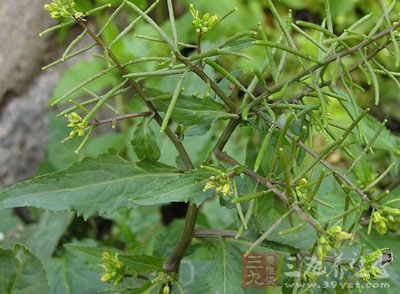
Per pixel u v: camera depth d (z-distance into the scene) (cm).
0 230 61
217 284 40
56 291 55
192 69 37
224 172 36
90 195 40
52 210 40
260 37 40
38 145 68
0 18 66
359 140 38
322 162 37
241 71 42
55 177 40
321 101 36
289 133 38
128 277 44
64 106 67
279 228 39
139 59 38
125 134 65
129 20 74
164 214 68
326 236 34
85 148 64
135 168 40
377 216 36
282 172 38
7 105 67
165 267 42
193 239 43
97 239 63
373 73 36
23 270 48
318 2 78
